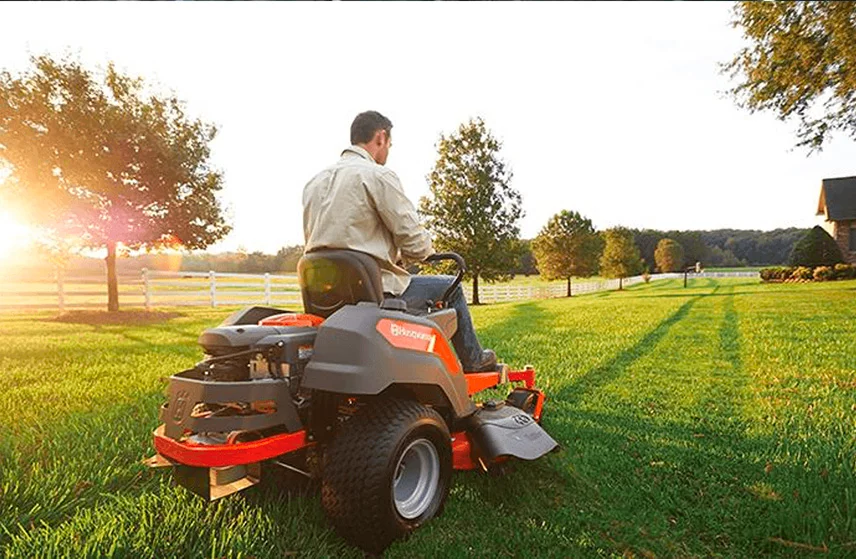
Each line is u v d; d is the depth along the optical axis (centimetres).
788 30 864
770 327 948
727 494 279
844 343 753
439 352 267
